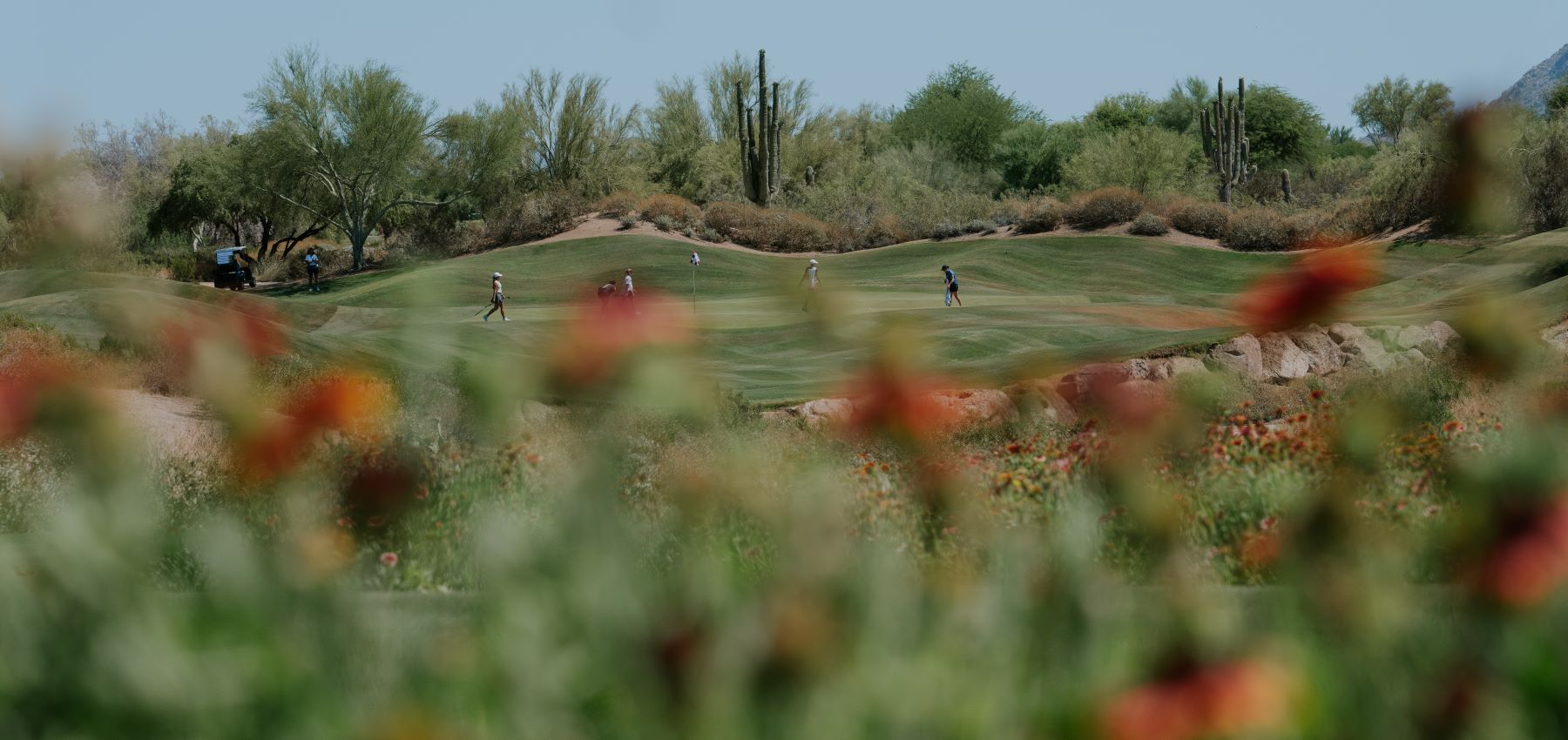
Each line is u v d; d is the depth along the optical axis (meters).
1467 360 2.23
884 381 2.43
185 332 1.96
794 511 1.89
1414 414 2.17
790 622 1.59
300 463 1.85
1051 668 1.63
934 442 2.48
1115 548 2.07
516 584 1.63
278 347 2.08
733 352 36.72
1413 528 2.39
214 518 1.70
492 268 72.81
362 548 1.86
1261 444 6.28
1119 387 2.40
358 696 1.52
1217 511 3.66
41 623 1.50
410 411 1.88
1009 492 4.96
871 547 1.79
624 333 1.79
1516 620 1.72
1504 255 31.27
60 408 1.71
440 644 1.59
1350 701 1.61
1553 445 1.82
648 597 1.64
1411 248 35.09
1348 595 1.77
